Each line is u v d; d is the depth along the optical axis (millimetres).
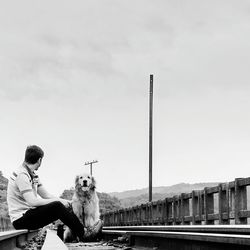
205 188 13406
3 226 16375
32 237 12742
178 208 16422
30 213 7387
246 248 5105
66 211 7566
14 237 7680
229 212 11625
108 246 8961
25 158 7469
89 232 9867
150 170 28656
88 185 11406
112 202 71875
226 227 7129
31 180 7484
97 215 11758
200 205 13922
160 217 19359
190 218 14883
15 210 7461
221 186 12188
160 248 7582
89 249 8312
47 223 7570
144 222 22594
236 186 11016
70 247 8711
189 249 6480
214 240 5523
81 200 11453
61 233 10891
